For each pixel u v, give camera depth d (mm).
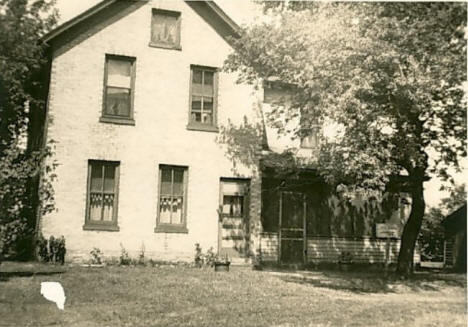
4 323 9594
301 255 18719
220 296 11961
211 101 17578
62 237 15711
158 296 11688
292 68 14312
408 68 13891
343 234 19266
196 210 17047
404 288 14734
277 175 17719
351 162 13039
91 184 16359
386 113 14094
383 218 19875
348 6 14148
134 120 16719
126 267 15312
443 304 12703
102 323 9773
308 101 14219
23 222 13898
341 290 13812
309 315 10789
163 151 16891
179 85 17234
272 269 17359
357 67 13117
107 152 16406
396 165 15172
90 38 16562
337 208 19312
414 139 14867
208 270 15477
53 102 16047
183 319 10109
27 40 15648
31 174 13008
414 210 16625
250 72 16297
